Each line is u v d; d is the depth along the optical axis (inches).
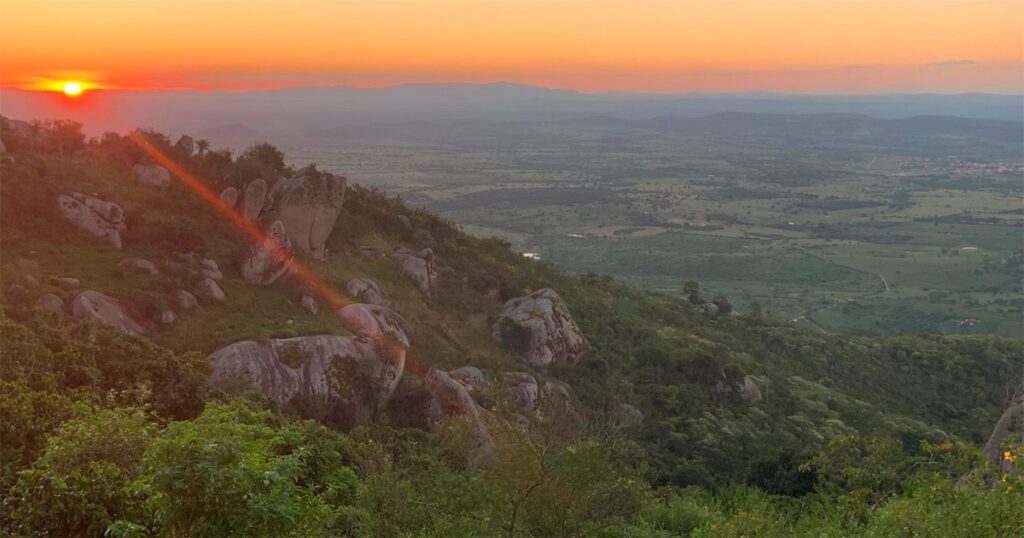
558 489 567.5
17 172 1392.7
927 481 617.6
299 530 415.8
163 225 1486.2
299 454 434.3
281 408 1122.7
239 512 380.2
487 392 1342.3
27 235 1326.3
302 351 1207.6
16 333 763.4
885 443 745.6
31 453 528.4
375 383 1237.7
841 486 783.1
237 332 1230.3
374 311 1455.5
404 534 621.6
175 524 382.0
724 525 687.1
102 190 1526.8
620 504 622.2
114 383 836.0
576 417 1264.8
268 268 1504.7
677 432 1553.9
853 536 621.0
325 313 1434.5
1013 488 503.5
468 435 1003.9
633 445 1226.0
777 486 1036.5
